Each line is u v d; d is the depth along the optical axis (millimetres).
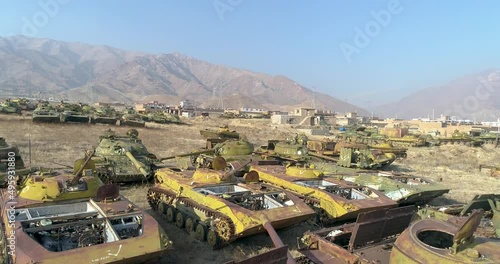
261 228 9883
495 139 54844
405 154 34156
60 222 8578
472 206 9375
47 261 6746
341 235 8930
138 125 52031
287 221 10391
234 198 11367
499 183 24234
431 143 46781
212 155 20000
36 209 9070
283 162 22156
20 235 7461
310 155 25141
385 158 23328
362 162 21578
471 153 42438
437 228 6598
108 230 8250
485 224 8367
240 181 13500
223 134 29844
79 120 47469
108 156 17938
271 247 11125
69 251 7074
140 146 19594
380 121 105375
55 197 9383
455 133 53875
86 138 35844
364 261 7367
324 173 16500
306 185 13906
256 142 45312
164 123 63406
